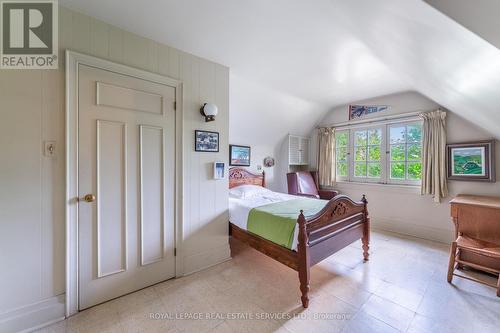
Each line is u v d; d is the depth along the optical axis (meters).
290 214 2.12
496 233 2.08
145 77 1.91
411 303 1.72
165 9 1.57
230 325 1.51
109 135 1.74
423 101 3.14
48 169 1.51
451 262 1.99
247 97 3.19
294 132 4.34
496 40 0.74
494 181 2.62
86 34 1.63
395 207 3.46
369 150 3.80
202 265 2.31
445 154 2.94
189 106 2.20
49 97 1.50
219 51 2.16
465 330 1.44
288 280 2.08
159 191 2.02
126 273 1.84
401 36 1.16
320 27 1.73
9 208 1.38
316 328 1.47
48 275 1.51
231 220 2.58
